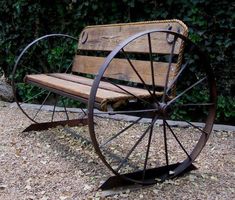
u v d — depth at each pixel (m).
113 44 2.79
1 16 4.38
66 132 3.13
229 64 3.42
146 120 3.49
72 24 4.11
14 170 2.34
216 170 2.39
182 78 3.55
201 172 2.35
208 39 3.40
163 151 2.73
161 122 3.41
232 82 3.45
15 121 3.50
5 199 1.98
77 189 2.09
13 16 4.30
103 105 1.89
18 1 4.14
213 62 3.43
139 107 2.11
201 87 3.50
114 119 3.57
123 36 2.70
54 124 3.23
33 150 2.71
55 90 2.47
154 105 2.10
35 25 4.27
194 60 3.41
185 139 3.01
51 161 2.50
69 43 4.16
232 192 2.08
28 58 4.39
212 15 3.34
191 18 3.40
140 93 2.09
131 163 2.48
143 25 2.53
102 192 2.03
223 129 3.23
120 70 2.60
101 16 3.88
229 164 2.49
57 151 2.70
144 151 2.74
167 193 2.06
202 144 2.35
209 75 2.27
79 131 3.22
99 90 2.19
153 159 2.57
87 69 3.03
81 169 2.37
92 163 2.48
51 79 2.75
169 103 2.13
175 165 2.28
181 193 2.06
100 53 3.82
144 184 2.12
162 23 2.35
